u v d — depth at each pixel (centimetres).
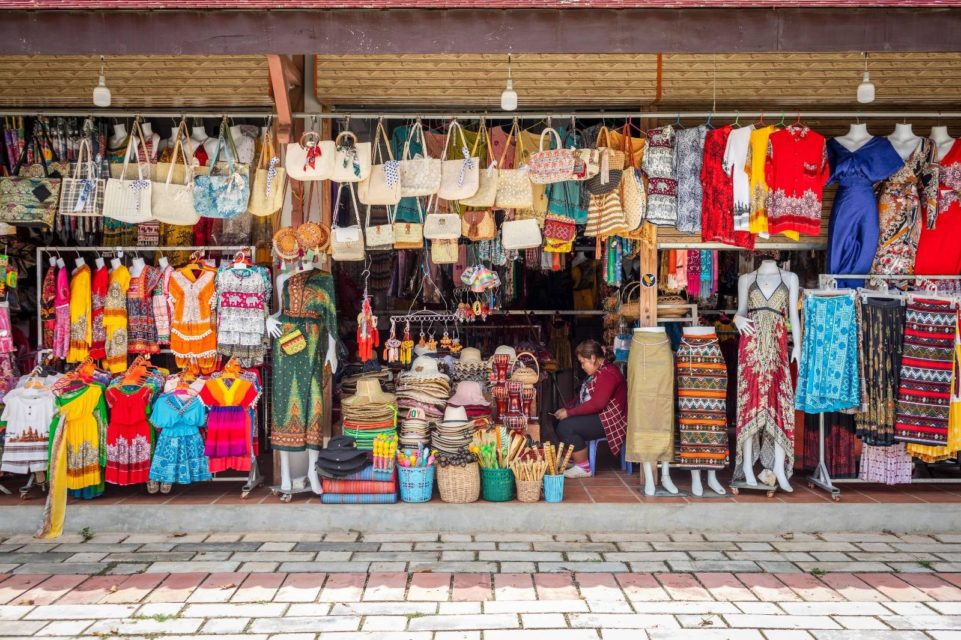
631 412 571
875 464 575
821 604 409
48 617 390
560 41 419
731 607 404
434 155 593
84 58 579
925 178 585
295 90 582
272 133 593
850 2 409
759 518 545
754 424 562
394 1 410
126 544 509
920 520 545
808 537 532
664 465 576
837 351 548
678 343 666
